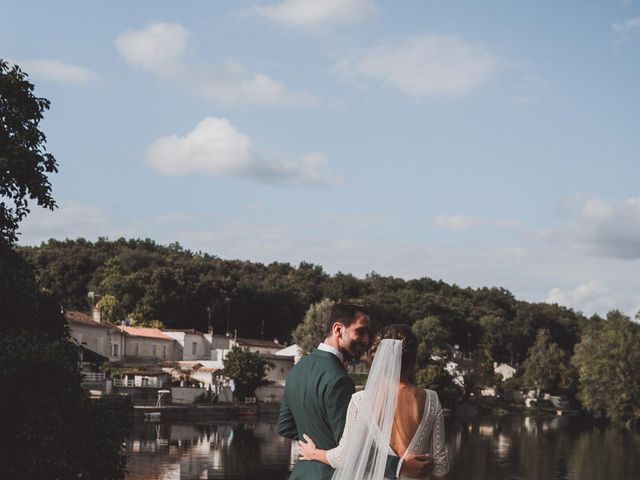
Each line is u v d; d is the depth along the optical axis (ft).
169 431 186.39
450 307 529.04
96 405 67.67
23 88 68.03
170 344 316.40
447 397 321.11
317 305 342.44
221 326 398.83
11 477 59.00
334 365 21.76
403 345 21.84
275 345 359.46
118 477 67.00
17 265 69.10
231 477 115.03
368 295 506.48
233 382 268.82
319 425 21.47
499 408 378.53
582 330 590.55
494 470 138.21
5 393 59.77
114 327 288.51
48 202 68.08
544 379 429.38
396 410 21.22
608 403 246.88
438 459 21.39
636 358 245.24
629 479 130.31
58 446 59.67
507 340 542.98
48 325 71.92
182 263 442.50
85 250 453.17
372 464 20.71
